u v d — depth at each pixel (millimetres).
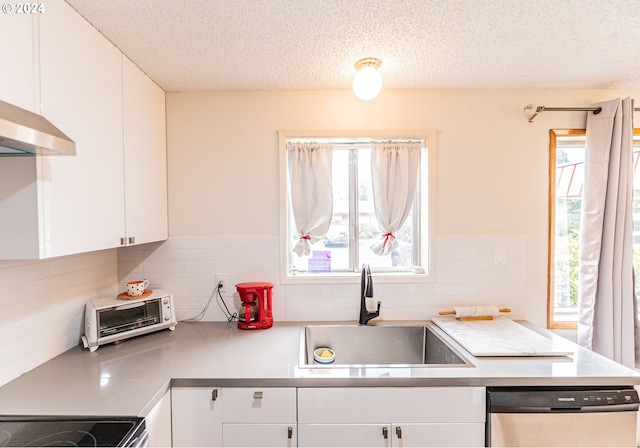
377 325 1825
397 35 1333
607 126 1749
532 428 1188
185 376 1222
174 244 1880
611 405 1187
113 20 1190
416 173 1947
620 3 1134
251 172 1891
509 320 1824
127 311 1589
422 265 2010
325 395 1227
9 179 931
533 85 1836
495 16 1206
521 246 1909
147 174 1626
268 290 1800
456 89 1886
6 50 847
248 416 1226
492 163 1906
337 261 2037
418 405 1229
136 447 897
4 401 1048
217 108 1877
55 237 1002
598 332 1762
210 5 1127
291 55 1486
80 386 1144
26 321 1247
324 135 1884
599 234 1752
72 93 1091
